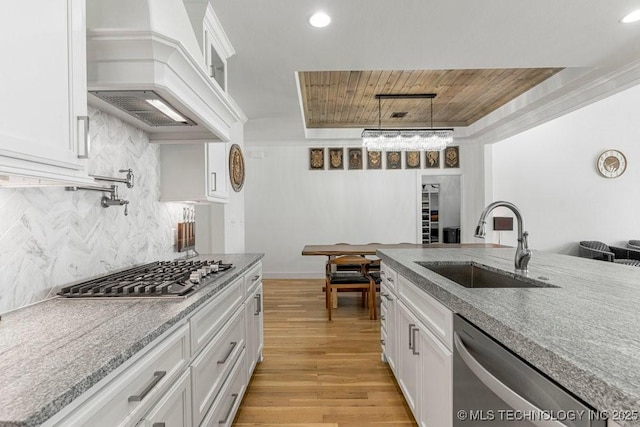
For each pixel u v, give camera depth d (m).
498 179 5.99
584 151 5.96
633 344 0.75
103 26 1.25
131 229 2.02
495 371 0.98
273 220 6.30
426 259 2.23
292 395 2.29
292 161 6.29
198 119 1.83
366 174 6.29
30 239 1.27
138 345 0.87
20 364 0.74
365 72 3.57
